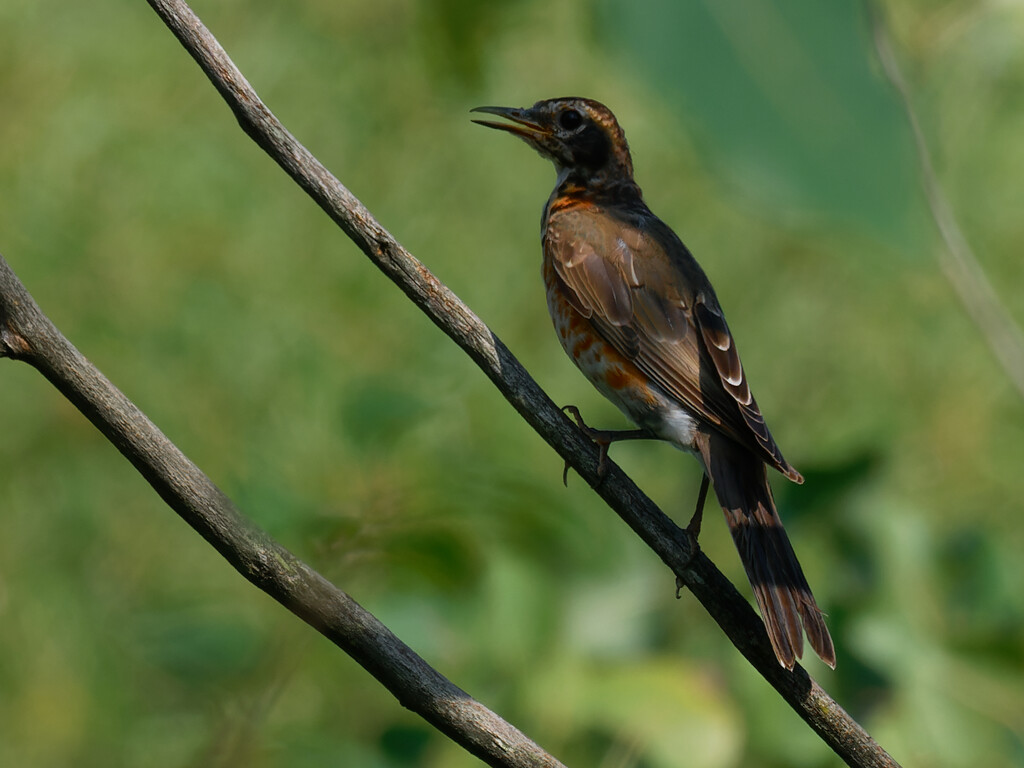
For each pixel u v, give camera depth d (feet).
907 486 56.80
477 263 64.90
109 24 75.00
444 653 28.04
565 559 29.91
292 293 62.49
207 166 68.23
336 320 61.26
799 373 61.72
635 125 67.87
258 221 65.87
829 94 7.13
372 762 28.84
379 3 75.25
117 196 66.18
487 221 66.90
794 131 7.07
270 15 75.51
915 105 7.96
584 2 8.20
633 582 30.35
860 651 27.89
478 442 53.26
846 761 20.44
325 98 72.08
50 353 17.38
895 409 60.13
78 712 42.52
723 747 27.17
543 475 52.80
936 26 18.63
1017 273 64.90
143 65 73.36
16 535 51.16
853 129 7.09
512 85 68.54
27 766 41.55
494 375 22.00
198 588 47.32
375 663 17.97
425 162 69.36
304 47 74.28
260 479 24.23
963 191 66.08
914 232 7.00
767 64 7.14
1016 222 66.18
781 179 7.01
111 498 52.70
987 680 27.71
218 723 28.19
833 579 29.09
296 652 27.07
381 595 27.96
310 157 20.92
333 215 21.06
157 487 17.62
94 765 41.19
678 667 28.19
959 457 58.39
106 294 61.87
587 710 27.43
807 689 20.61
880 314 63.57
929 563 29.04
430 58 19.24
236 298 61.77
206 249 63.98
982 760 27.32
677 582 25.02
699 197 66.59
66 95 70.90
